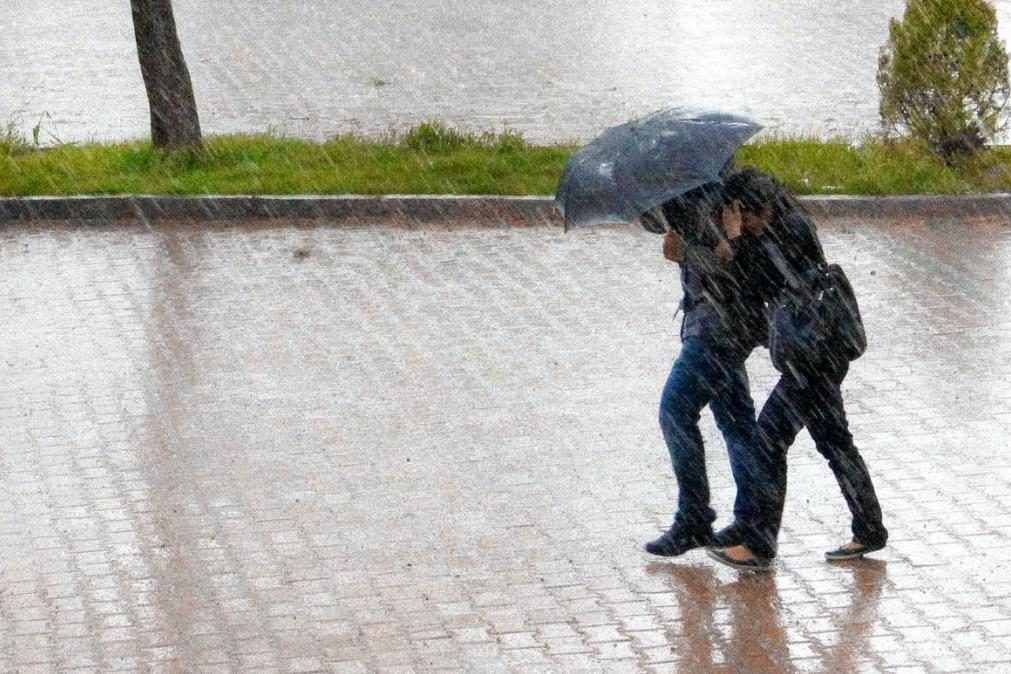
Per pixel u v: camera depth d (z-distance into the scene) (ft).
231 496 86.38
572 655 68.95
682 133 72.43
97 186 142.10
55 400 100.32
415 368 104.27
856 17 224.53
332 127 171.42
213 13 237.86
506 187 139.95
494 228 135.23
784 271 72.59
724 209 72.59
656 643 69.87
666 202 73.36
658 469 88.48
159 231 136.26
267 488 87.20
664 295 117.19
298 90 189.16
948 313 111.75
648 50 205.87
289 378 103.14
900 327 109.09
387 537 81.05
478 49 209.87
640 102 178.70
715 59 199.82
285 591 75.66
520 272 123.44
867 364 102.47
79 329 112.98
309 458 90.99
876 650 68.69
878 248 126.93
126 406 99.25
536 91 185.88
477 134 165.99
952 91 141.90
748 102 177.37
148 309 116.98
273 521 83.20
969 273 120.26
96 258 129.29
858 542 76.23
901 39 143.84
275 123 173.58
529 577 76.38
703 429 93.45
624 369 103.14
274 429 95.14
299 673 67.97
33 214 139.33
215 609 74.08
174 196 139.23
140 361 106.63
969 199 134.92
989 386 98.58
